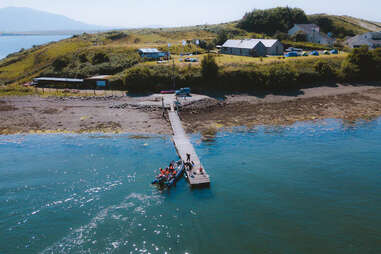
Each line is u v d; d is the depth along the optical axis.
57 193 32.31
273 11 193.00
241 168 38.38
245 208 29.81
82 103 66.81
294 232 26.09
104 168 38.44
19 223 27.17
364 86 81.62
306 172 37.16
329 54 109.62
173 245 24.48
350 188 33.38
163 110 59.81
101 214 28.64
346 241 24.89
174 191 33.28
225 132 51.66
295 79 77.00
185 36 162.25
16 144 46.78
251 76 77.12
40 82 84.88
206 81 78.69
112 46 120.56
